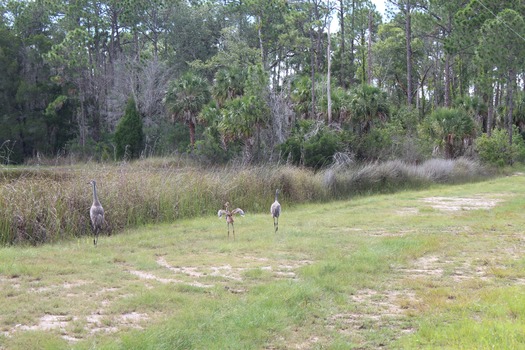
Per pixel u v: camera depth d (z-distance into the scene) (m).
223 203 19.19
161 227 16.02
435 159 33.12
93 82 53.56
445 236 14.05
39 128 47.28
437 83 61.41
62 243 13.67
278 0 49.44
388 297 8.77
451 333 6.81
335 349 6.48
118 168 18.59
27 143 48.38
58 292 8.59
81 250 12.38
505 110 49.81
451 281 9.67
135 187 16.94
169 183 18.28
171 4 58.19
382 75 59.88
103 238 14.20
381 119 33.00
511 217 17.50
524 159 44.22
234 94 37.16
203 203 18.67
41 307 7.73
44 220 14.22
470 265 10.96
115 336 6.66
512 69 41.12
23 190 14.55
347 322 7.56
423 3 52.50
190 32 59.03
